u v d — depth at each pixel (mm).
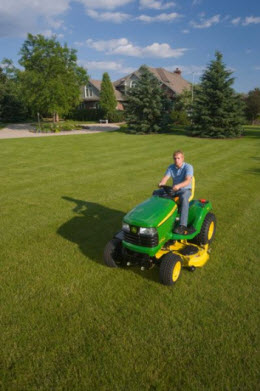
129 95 30312
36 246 5453
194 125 26656
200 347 3141
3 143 21297
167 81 49969
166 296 3984
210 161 14656
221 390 2686
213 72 25562
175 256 4188
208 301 3887
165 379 2781
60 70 32594
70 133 30188
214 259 5016
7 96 47000
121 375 2816
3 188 9438
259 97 47062
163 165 13352
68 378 2793
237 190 9438
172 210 4559
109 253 4523
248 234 6059
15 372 2867
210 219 5238
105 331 3363
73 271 4602
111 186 9719
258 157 15773
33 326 3441
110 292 4070
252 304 3830
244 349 3115
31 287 4188
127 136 27016
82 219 6805
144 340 3229
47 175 11289
